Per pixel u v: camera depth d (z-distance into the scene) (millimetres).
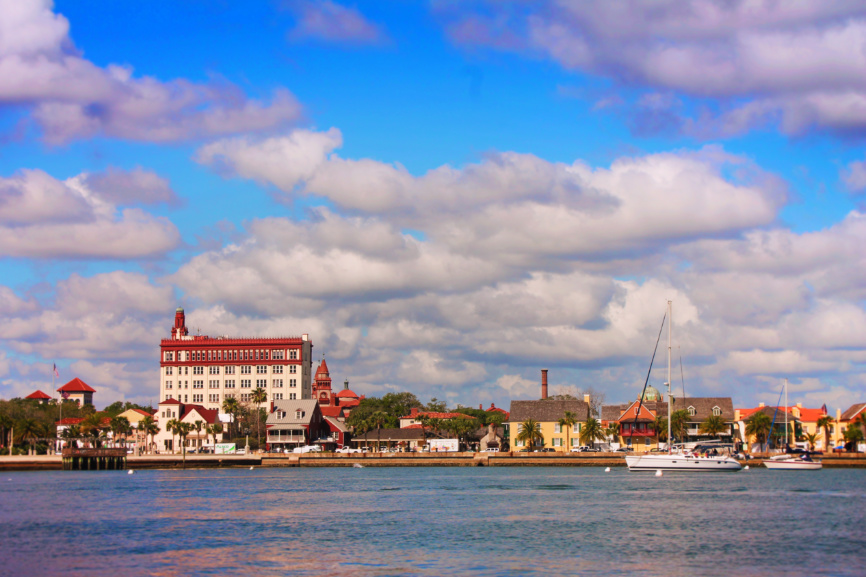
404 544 69125
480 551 65688
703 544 68125
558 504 98500
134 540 71688
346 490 121562
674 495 108375
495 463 189500
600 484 129000
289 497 110250
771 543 68438
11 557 63844
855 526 77812
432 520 84312
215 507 97375
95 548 67688
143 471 183375
